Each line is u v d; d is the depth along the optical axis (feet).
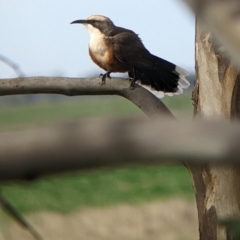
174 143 5.68
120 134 5.66
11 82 28.19
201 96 27.20
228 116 26.23
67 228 107.86
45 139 5.61
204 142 5.69
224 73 26.17
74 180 131.13
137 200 121.60
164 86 41.22
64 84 28.84
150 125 5.76
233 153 5.69
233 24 6.18
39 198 118.01
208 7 6.22
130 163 5.69
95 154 5.63
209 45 26.27
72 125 5.75
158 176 138.62
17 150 5.58
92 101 357.41
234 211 25.73
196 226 110.22
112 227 110.22
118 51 41.47
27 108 257.96
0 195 10.97
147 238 105.70
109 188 128.67
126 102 316.60
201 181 26.32
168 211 116.06
